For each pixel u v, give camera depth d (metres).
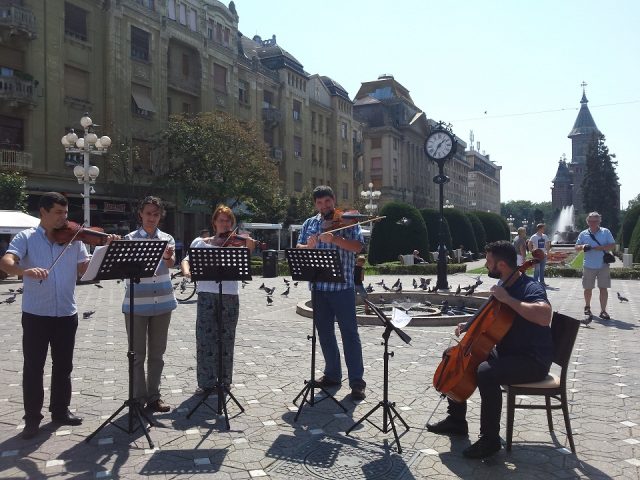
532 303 4.06
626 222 37.88
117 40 30.55
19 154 24.98
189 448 4.29
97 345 8.14
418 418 4.99
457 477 3.79
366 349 7.81
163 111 33.91
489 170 139.25
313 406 5.32
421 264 23.23
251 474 3.83
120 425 4.78
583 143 117.44
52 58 27.09
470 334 4.36
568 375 6.40
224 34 40.59
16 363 7.11
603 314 10.59
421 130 79.44
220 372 5.09
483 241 39.84
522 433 4.61
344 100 58.91
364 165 70.81
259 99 44.59
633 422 4.86
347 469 3.91
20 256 4.49
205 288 5.45
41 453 4.19
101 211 29.50
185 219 37.00
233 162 31.73
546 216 159.75
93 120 29.48
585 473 3.84
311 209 43.94
